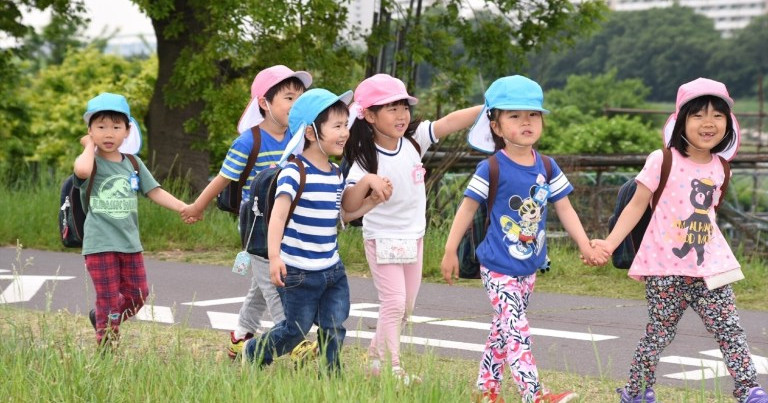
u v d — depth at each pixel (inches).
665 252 234.4
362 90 254.4
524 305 238.2
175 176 898.7
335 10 847.1
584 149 1720.0
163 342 307.1
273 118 284.8
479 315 383.9
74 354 241.6
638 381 238.7
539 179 236.4
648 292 238.8
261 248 245.0
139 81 1368.1
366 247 261.7
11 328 297.7
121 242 277.4
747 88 4685.0
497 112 236.7
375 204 242.4
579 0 1005.2
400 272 259.4
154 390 222.8
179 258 540.4
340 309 243.3
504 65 989.2
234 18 811.4
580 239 240.1
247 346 247.4
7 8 1046.4
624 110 1163.9
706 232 234.4
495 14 999.0
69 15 1042.1
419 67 917.8
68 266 504.1
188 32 892.0
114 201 277.3
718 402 224.7
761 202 861.2
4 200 644.7
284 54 864.3
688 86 235.5
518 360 227.6
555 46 1010.7
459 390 225.8
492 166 234.7
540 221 237.3
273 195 239.3
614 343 335.0
